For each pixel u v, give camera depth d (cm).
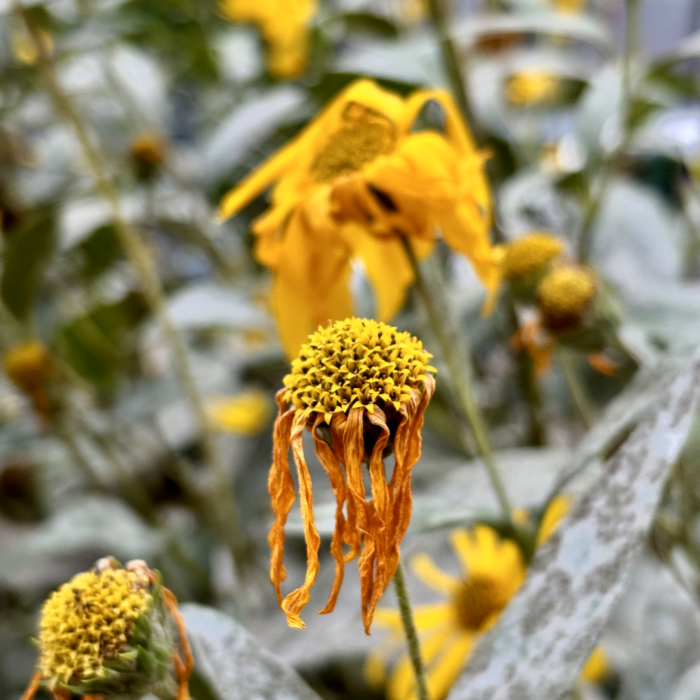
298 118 64
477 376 67
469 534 45
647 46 109
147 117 72
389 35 69
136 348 72
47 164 81
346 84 50
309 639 38
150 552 56
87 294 78
